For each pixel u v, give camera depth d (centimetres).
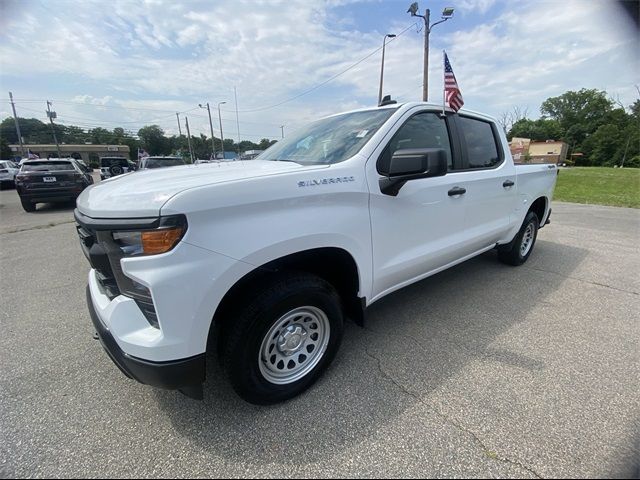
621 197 1334
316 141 290
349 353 269
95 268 192
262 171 215
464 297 370
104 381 241
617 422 196
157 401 220
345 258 235
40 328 318
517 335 293
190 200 164
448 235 313
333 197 215
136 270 164
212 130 4509
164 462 177
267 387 208
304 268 237
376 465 173
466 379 236
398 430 194
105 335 183
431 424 197
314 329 229
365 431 194
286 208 195
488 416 202
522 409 207
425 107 296
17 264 510
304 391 226
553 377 237
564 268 464
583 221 827
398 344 281
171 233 160
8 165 2292
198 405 216
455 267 468
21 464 176
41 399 223
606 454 175
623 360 256
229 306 196
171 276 161
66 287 418
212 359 262
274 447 185
